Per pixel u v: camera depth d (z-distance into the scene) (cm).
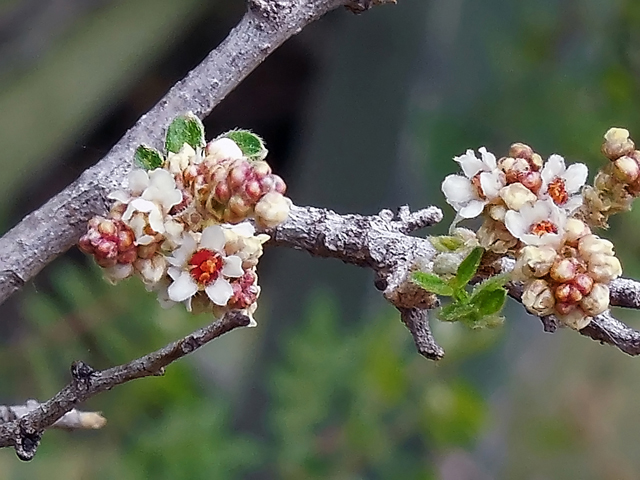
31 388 30
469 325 15
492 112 32
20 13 33
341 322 33
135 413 27
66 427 17
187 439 26
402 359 26
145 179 14
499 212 15
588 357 50
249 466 28
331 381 26
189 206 14
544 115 32
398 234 17
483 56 33
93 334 28
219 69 16
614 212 15
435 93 33
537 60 32
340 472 26
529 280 14
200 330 15
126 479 26
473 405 26
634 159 15
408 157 33
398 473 26
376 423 26
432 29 33
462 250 15
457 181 15
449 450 27
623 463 48
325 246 17
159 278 14
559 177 15
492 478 33
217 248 14
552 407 47
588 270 14
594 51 32
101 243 14
